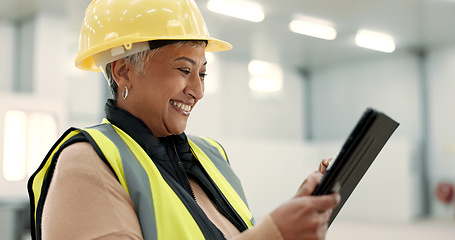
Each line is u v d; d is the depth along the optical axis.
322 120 11.48
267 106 10.80
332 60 10.73
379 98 10.45
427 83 9.80
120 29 0.99
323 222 0.70
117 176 0.85
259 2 6.71
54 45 6.79
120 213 0.81
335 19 7.64
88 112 7.82
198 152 1.16
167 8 0.99
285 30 8.22
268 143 9.18
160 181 0.89
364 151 0.74
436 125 9.66
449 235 7.13
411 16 7.59
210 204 1.04
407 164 9.18
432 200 9.68
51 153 0.92
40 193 0.91
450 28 8.32
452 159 9.44
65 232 0.78
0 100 5.34
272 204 9.09
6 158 5.36
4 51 7.03
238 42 8.96
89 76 7.88
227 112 10.00
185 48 0.98
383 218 9.40
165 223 0.86
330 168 0.73
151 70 0.98
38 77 6.69
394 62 10.22
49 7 6.58
